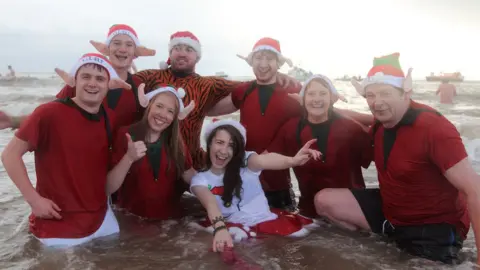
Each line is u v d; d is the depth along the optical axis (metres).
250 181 4.75
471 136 10.15
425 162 4.07
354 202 4.70
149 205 4.93
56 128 4.09
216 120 4.99
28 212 5.14
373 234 4.67
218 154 4.64
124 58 5.39
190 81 5.96
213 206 4.42
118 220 4.90
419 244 4.11
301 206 5.43
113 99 5.13
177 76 6.11
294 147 5.25
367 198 4.71
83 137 4.17
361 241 4.45
